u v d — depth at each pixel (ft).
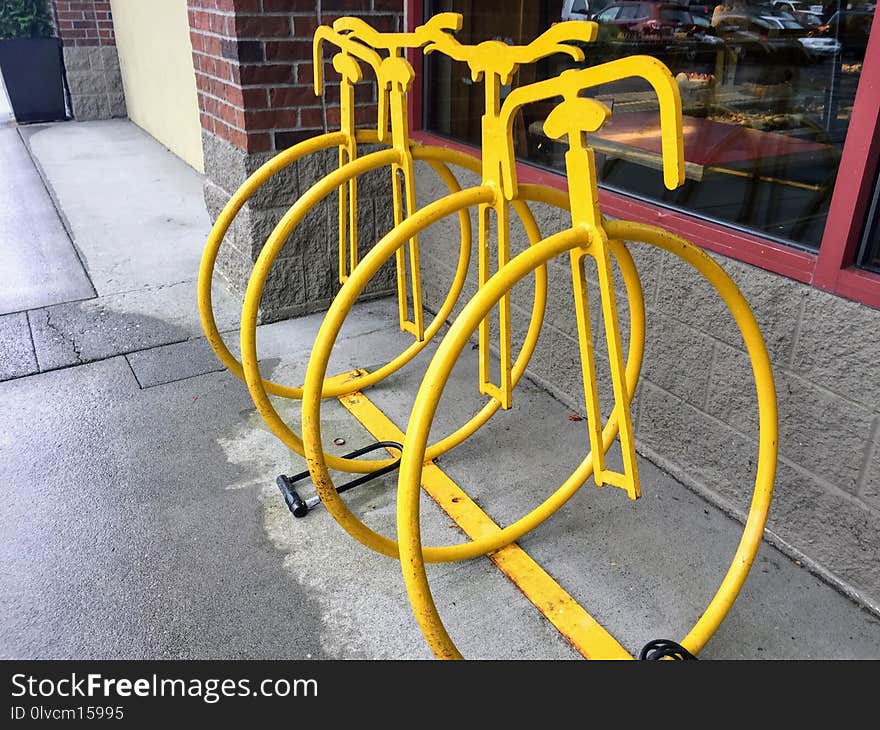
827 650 5.55
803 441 6.05
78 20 25.48
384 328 10.64
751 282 6.12
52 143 22.71
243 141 9.76
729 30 6.88
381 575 6.26
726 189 6.77
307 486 7.30
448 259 10.34
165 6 19.20
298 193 10.29
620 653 5.45
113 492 7.18
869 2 5.49
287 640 5.63
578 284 4.59
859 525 5.79
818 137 6.02
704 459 7.06
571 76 4.22
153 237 14.16
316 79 7.29
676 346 7.02
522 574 6.17
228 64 9.61
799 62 6.16
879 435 5.48
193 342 10.09
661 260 6.90
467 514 6.85
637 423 7.73
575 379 8.45
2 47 24.76
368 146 10.53
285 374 9.34
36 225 14.79
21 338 10.15
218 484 7.34
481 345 5.84
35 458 7.66
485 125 5.07
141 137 23.93
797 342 5.88
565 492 6.48
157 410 8.55
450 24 5.29
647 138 7.97
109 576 6.19
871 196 5.28
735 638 5.65
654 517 6.91
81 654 5.49
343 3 9.67
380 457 7.80
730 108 6.96
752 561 5.33
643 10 7.82
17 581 6.11
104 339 10.14
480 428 8.26
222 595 6.03
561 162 8.64
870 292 5.30
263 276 6.27
